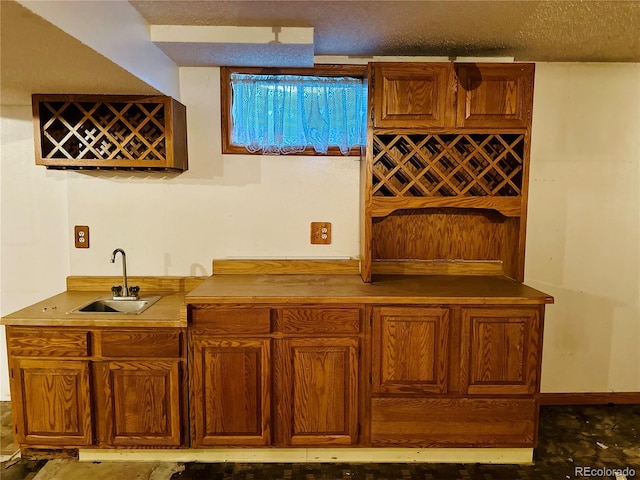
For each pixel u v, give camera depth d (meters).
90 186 2.39
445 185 2.27
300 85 2.34
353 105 2.37
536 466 2.06
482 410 1.98
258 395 1.97
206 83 2.34
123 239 2.43
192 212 2.42
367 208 2.16
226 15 1.81
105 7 1.50
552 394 2.62
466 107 2.09
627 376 2.63
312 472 2.01
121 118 2.11
